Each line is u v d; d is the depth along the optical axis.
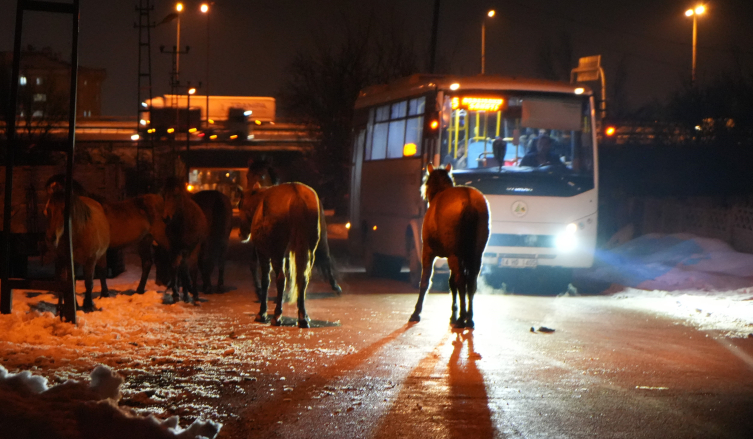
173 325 10.75
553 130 15.91
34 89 41.47
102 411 3.89
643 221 24.86
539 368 7.99
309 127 48.50
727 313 12.23
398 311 12.53
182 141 53.03
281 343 9.31
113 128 69.44
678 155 27.95
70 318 10.12
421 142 16.42
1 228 13.88
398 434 5.72
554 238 15.74
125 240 13.20
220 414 6.18
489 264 15.72
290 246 10.55
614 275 18.33
